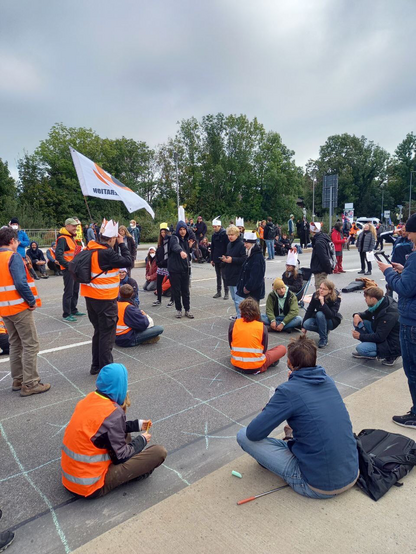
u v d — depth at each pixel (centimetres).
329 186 2266
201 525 247
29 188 3875
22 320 440
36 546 246
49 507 280
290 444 277
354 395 426
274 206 4747
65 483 283
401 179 7538
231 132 4644
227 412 416
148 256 1041
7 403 435
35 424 392
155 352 593
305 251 2297
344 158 6956
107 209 3959
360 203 6975
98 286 472
